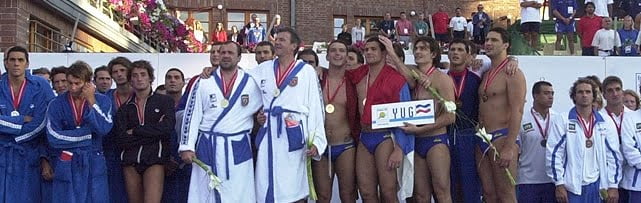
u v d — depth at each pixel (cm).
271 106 672
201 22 2383
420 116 668
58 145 680
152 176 690
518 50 1529
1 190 678
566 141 748
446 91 682
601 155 755
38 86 708
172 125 693
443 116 678
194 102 678
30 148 701
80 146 684
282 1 2408
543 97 768
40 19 1348
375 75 691
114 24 1583
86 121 677
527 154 776
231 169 667
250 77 689
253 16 2030
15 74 693
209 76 688
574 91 757
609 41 1502
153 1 1762
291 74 674
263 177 668
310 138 666
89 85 675
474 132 707
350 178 702
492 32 691
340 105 699
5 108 689
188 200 677
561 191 742
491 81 691
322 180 704
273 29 1986
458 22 1961
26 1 1287
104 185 693
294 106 668
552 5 1622
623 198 791
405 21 1992
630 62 1093
